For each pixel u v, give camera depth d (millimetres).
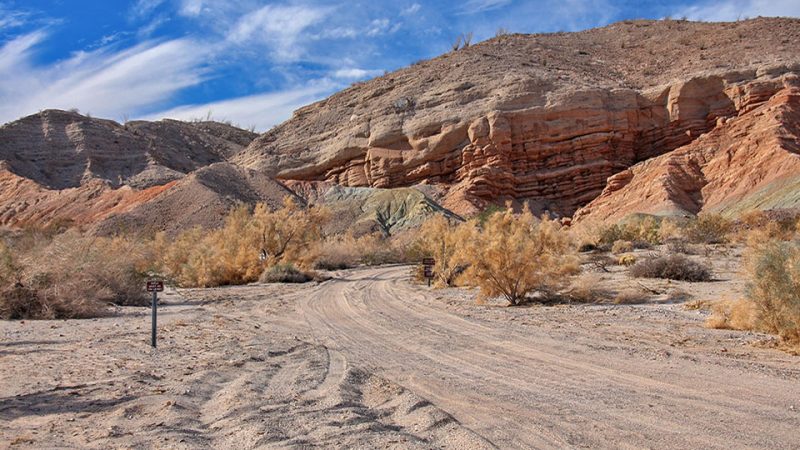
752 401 7086
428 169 94875
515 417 6680
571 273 19484
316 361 10352
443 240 28297
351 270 43562
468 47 136875
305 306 20516
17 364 9773
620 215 75250
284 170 109625
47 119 123688
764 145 71250
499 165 88438
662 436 5879
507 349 11094
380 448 5512
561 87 92875
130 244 28453
